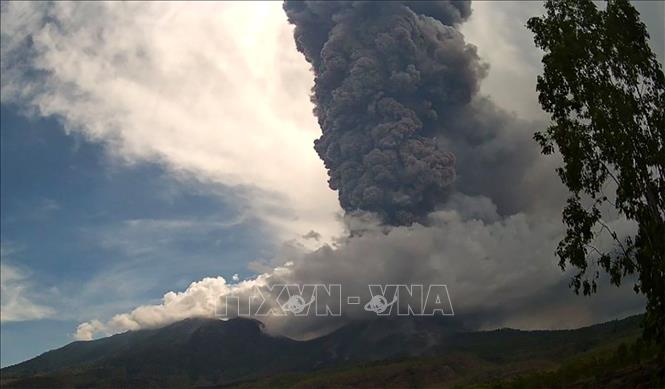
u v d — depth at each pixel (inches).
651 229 1314.0
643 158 1371.8
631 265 1358.3
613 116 1353.3
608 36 1433.3
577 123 1416.1
